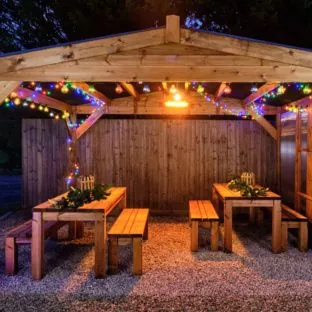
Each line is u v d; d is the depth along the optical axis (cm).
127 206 719
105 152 718
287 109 637
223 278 381
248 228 604
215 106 675
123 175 719
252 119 709
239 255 459
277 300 329
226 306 318
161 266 419
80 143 718
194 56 332
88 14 884
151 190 718
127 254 466
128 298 335
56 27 993
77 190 438
